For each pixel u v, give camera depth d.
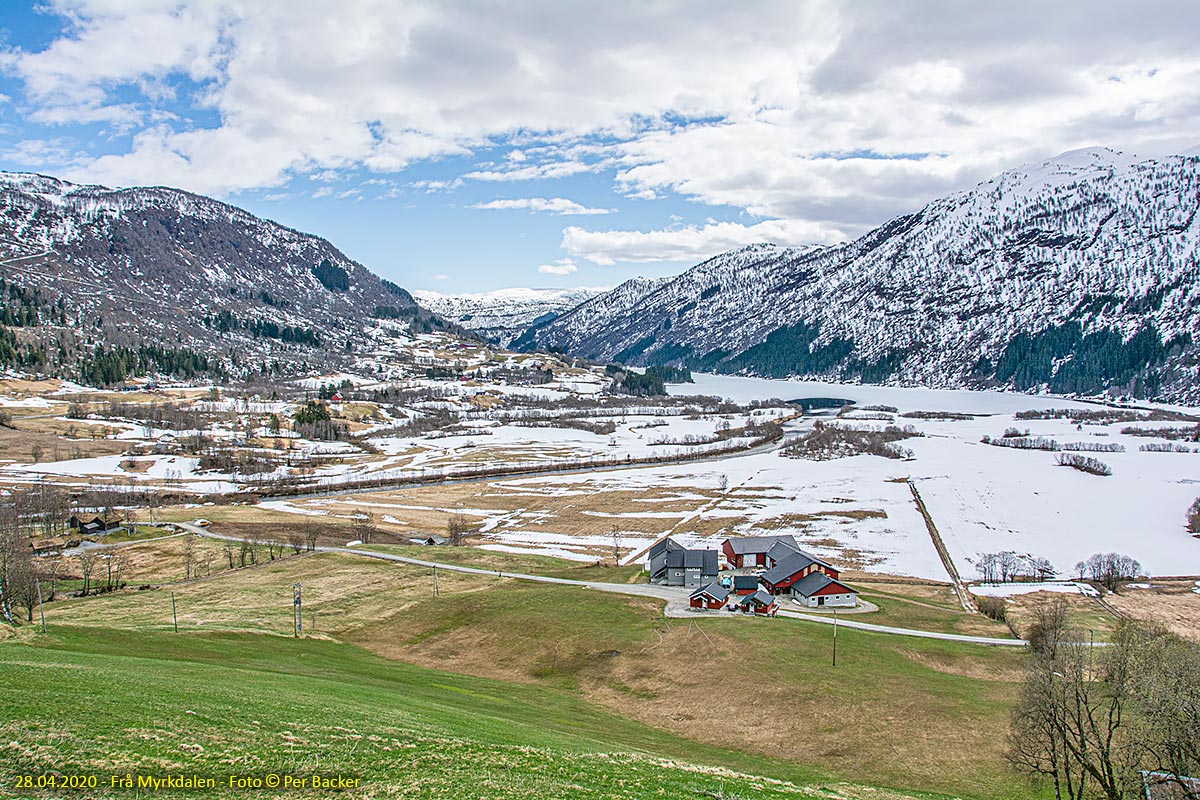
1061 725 53.12
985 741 66.06
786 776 57.16
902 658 87.56
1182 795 48.12
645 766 46.97
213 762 38.19
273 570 131.25
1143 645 59.25
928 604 122.00
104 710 43.88
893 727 68.81
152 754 38.06
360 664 83.88
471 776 40.12
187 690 52.59
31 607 91.62
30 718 40.97
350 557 140.38
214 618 100.12
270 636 92.81
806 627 96.44
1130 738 52.66
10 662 57.16
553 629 97.00
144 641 82.56
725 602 107.25
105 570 132.00
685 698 77.06
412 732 47.47
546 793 38.88
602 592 114.50
